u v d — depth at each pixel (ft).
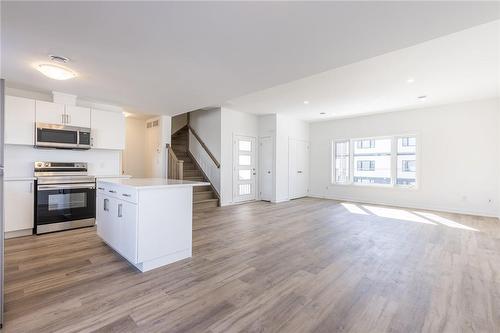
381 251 10.20
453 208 18.28
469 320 5.73
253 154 23.49
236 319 5.75
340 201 23.32
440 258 9.45
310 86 14.19
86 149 14.07
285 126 23.57
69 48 7.91
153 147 20.29
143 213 8.08
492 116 16.81
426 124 19.38
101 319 5.69
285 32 6.91
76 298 6.54
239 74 10.25
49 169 12.73
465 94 15.78
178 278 7.75
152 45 7.71
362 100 17.33
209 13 6.00
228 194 21.18
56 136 12.42
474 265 8.80
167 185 8.57
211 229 13.42
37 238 11.45
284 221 15.30
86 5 5.66
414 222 15.17
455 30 6.78
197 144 23.07
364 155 23.20
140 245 8.02
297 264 8.90
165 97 13.83
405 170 20.85
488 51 9.70
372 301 6.54
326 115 22.75
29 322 5.53
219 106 20.01
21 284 7.25
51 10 5.85
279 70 9.74
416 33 6.95
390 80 13.10
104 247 10.36
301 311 6.09
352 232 12.96
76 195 13.02
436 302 6.48
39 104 12.07
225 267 8.61
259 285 7.37
